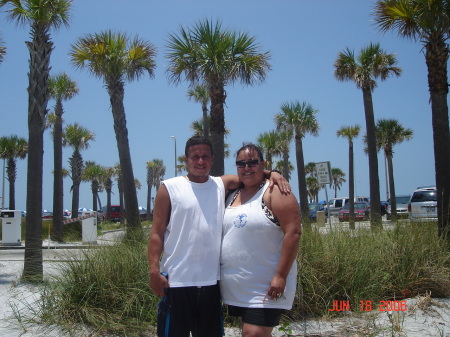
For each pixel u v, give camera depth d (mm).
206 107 27562
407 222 8086
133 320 5500
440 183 8648
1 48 11031
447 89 9062
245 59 12188
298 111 25234
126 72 14695
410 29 9820
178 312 3420
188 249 3410
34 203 8359
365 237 7461
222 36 12258
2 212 17844
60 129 21422
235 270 3375
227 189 3725
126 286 5758
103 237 8328
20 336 5105
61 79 21922
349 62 18953
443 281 6527
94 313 5469
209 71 12102
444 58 9062
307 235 6668
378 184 18359
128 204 14125
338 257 6480
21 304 6219
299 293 5863
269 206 3400
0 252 16031
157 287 3395
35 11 8969
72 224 21094
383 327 5316
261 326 3258
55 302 5699
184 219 3441
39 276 7613
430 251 7039
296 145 25859
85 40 14281
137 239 6992
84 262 5969
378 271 6562
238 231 3391
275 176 3508
